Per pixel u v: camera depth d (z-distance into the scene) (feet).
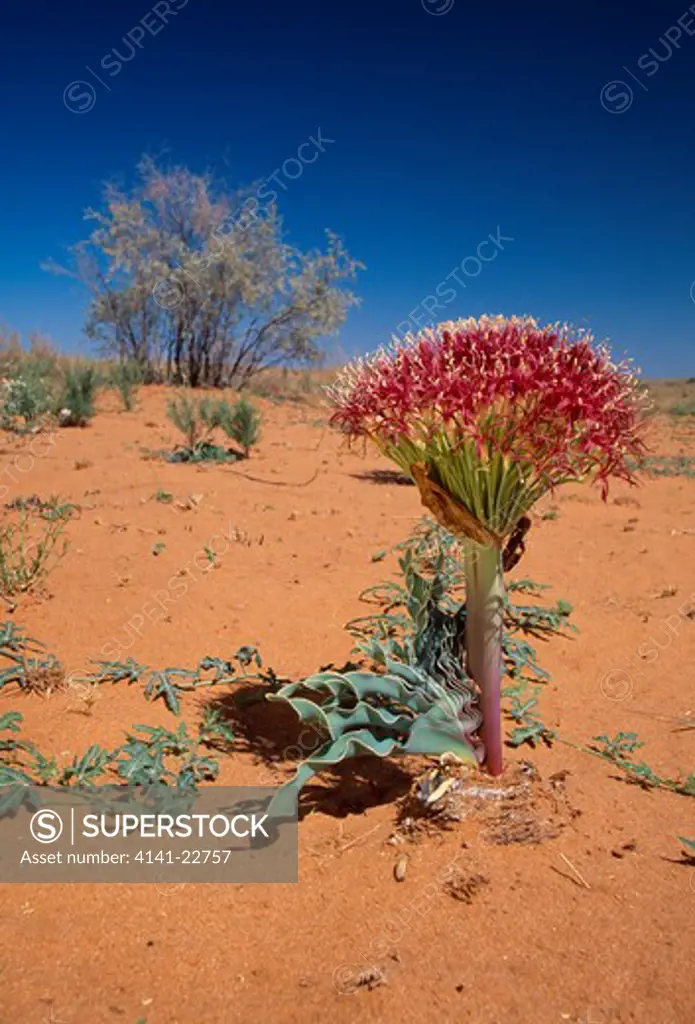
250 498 28.94
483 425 9.47
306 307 75.15
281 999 7.86
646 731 13.96
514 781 10.99
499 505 10.17
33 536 21.98
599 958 8.52
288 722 13.50
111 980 8.03
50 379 60.95
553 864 9.98
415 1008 7.79
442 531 22.61
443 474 10.16
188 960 8.32
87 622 16.69
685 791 12.00
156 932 8.68
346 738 9.88
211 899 9.18
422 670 11.32
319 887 9.43
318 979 8.11
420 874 9.64
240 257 73.10
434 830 10.28
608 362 9.86
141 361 76.18
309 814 10.84
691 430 69.15
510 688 14.92
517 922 8.99
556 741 13.35
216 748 12.48
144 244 72.38
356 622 17.35
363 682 10.61
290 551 22.38
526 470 9.91
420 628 11.59
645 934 8.91
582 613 18.97
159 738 12.03
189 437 39.88
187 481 31.24
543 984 8.14
